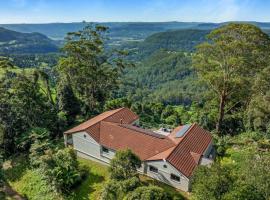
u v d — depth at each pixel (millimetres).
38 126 41125
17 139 38281
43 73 50656
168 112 58750
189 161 28938
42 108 43094
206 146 33094
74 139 35719
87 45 53062
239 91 40500
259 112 40719
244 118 46156
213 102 48969
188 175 27047
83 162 34219
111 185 26125
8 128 38875
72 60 50062
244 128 46438
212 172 20812
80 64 49594
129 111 41625
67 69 51594
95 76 52375
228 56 38125
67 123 45688
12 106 39469
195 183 21812
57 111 47250
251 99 42281
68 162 30656
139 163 28109
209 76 39156
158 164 28812
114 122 37250
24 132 39312
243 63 36094
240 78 37406
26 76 46844
